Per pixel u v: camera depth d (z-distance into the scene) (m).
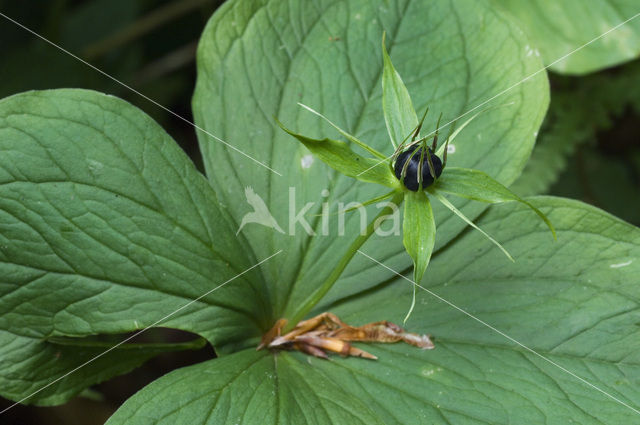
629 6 0.55
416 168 0.39
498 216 0.45
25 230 0.41
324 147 0.39
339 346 0.44
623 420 0.42
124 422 0.41
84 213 0.42
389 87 0.40
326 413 0.42
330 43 0.47
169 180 0.43
